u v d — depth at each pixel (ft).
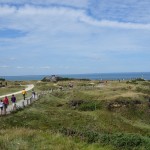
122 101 202.90
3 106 140.77
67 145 74.84
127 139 80.48
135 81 394.73
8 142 73.92
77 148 73.46
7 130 92.07
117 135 84.17
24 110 146.72
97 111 174.09
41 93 243.81
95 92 235.40
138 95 222.89
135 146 78.59
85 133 89.04
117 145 79.92
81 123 137.28
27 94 263.49
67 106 190.39
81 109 186.70
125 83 356.18
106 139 83.15
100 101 200.44
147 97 227.81
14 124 120.67
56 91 253.65
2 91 300.20
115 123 152.87
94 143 81.35
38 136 82.28
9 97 233.14
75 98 208.74
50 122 129.70
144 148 76.54
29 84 435.94
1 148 68.80
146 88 285.43
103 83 391.04
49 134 86.89
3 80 519.60
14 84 435.94
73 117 144.77
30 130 89.86
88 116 153.79
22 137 80.07
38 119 132.26
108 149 76.28
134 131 140.05
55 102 193.26
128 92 242.37
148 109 204.44
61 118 139.64
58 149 70.85
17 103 182.50
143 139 81.00
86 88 282.36
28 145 72.38
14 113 138.51
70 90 258.37
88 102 198.08
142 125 166.61
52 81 481.87
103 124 143.13
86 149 74.54
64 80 496.23
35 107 162.40
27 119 129.90
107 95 220.84
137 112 197.36
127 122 165.27
